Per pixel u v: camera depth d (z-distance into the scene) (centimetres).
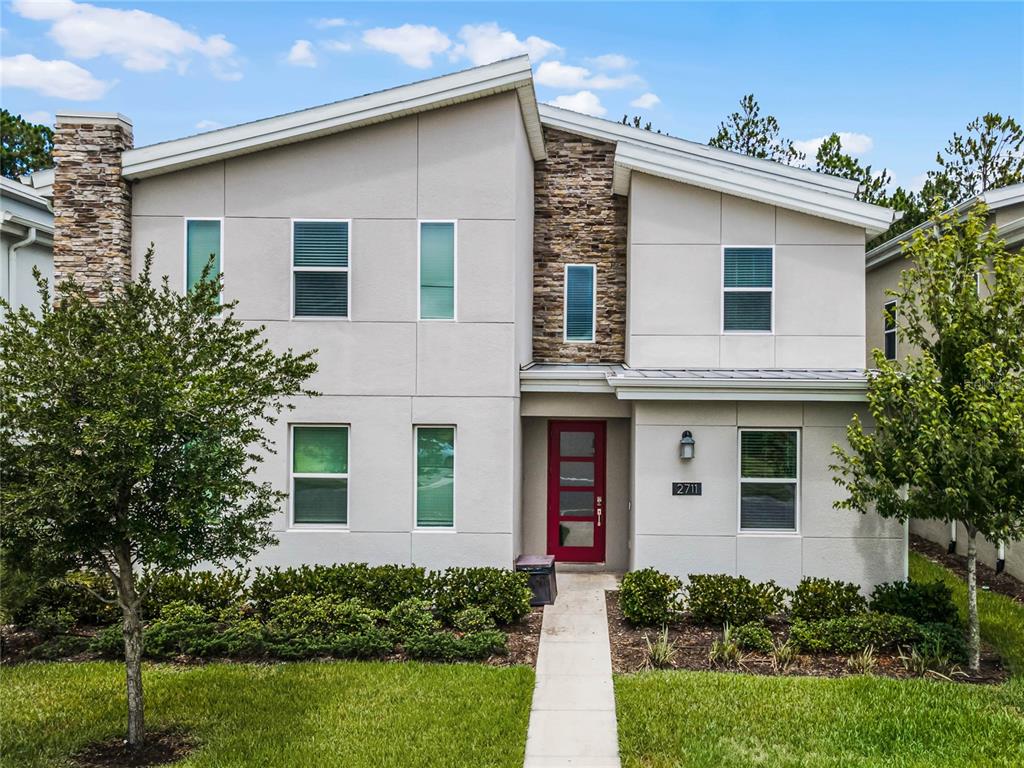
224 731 820
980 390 954
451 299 1293
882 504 1034
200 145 1275
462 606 1148
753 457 1289
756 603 1130
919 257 1058
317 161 1295
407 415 1289
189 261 1305
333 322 1292
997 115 2344
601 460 1509
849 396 1244
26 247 1656
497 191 1284
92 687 938
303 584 1183
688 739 797
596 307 1565
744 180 1366
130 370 736
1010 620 1182
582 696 916
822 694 898
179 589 1152
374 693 910
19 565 764
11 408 724
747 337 1389
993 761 750
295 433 1302
